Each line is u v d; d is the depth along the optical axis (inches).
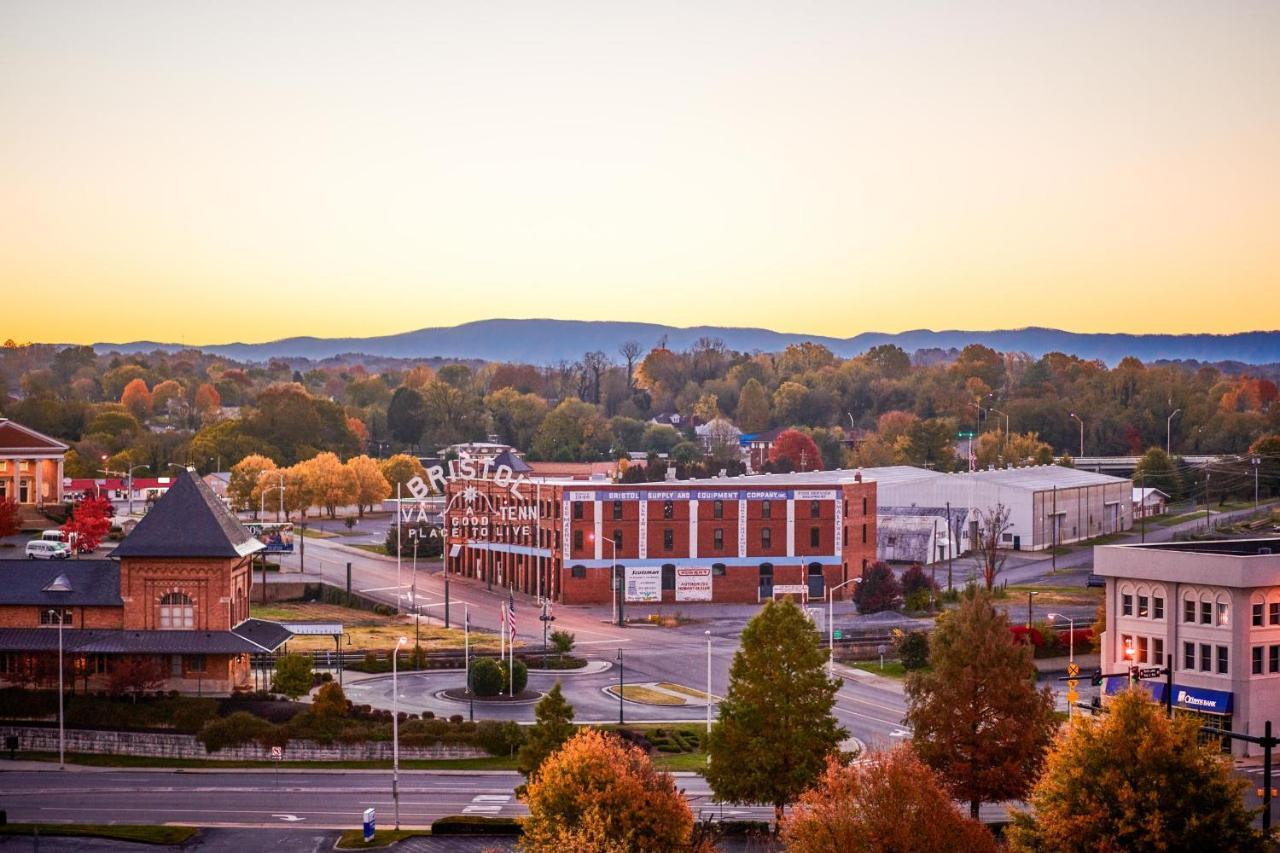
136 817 4456.2
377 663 6668.3
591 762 3627.0
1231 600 5324.8
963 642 4281.5
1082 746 3373.5
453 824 4244.6
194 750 5275.6
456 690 6235.2
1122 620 5698.8
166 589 5821.9
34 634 5762.8
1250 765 5059.1
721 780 4318.4
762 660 4350.4
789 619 4379.9
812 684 4347.9
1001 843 3939.5
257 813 4510.3
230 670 5787.4
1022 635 6476.4
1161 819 3221.0
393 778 4628.4
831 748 4323.3
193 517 5895.7
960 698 4229.8
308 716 5344.5
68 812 4517.7
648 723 5698.8
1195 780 3282.5
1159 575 5546.3
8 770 5078.7
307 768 5132.9
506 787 4847.4
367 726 5359.3
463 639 7372.1
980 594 4389.8
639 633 7824.8
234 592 5905.5
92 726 5418.3
